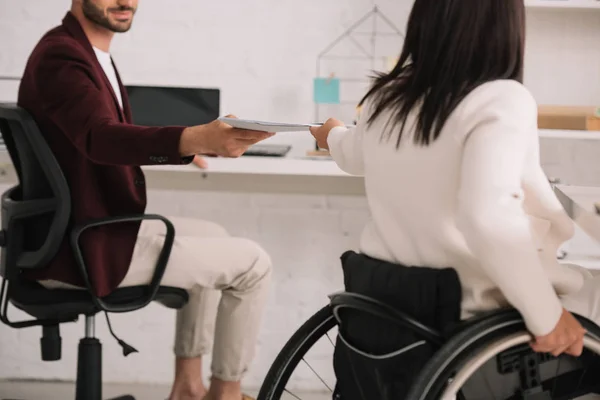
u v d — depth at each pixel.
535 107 1.61
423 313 1.67
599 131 3.12
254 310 2.70
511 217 1.53
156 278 2.47
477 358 1.60
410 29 1.73
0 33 3.40
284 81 3.45
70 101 2.26
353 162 1.89
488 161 1.53
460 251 1.65
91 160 2.27
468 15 1.64
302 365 3.58
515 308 1.67
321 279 3.55
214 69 3.45
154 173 3.38
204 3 3.41
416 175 1.67
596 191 2.33
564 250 2.82
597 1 3.20
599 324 1.82
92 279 2.37
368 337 1.77
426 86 1.67
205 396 2.79
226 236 2.89
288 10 3.42
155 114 3.27
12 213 2.39
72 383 3.58
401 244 1.74
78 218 2.36
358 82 3.44
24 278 2.44
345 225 3.52
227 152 2.10
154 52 3.44
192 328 2.87
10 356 3.57
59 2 3.40
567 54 3.39
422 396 1.57
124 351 2.57
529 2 3.20
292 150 3.46
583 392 1.82
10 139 2.48
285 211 3.52
